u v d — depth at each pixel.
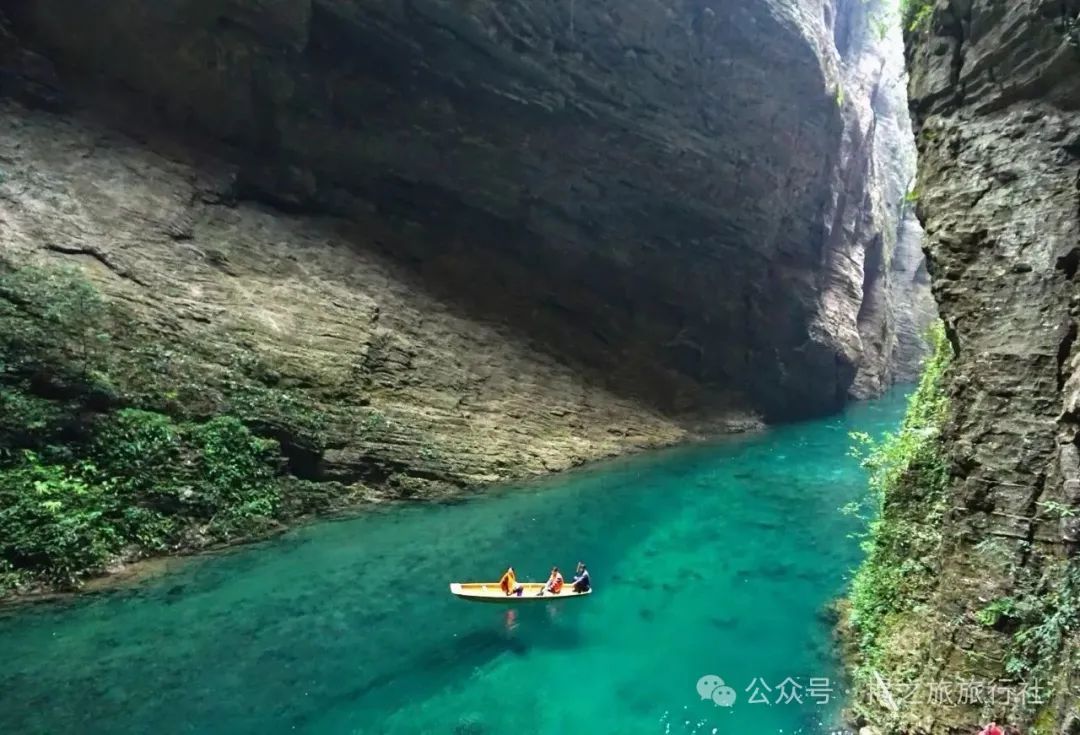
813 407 32.84
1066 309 6.56
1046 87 7.31
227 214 17.03
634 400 25.44
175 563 11.64
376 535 13.88
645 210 24.95
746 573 13.14
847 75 37.47
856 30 39.81
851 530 15.90
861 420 32.00
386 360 17.72
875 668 8.45
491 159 21.36
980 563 6.73
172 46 16.59
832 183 30.95
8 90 14.88
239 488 13.23
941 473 8.88
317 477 14.91
